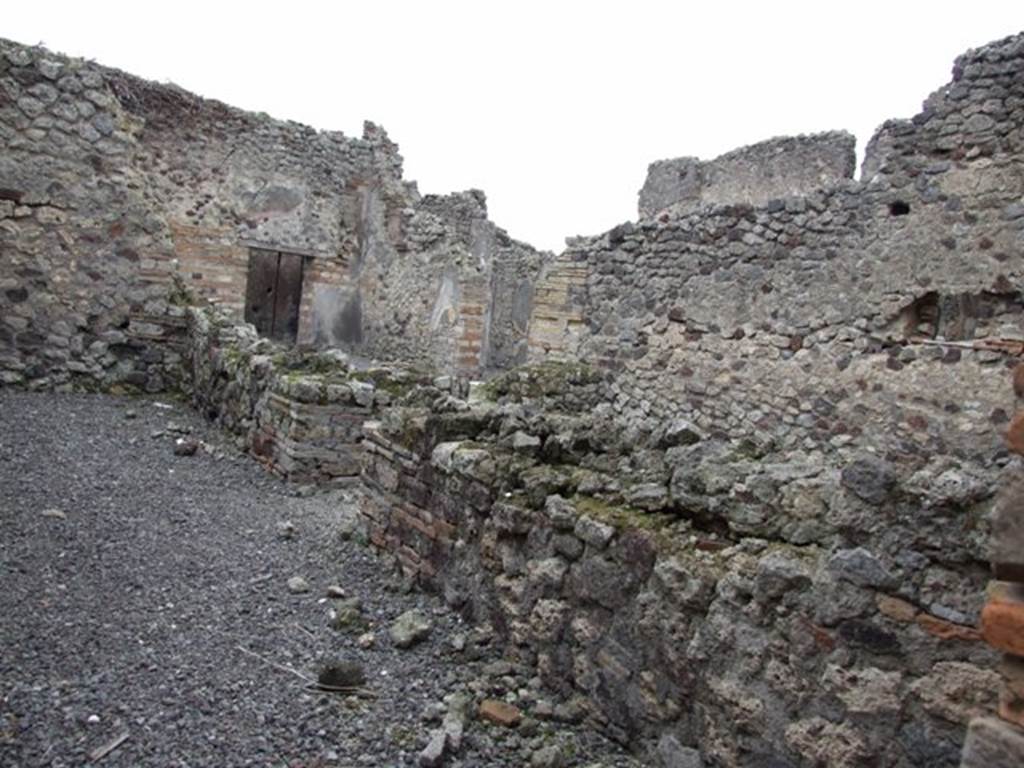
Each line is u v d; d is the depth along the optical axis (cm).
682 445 367
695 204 1291
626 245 1007
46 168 889
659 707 292
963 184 739
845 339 813
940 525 223
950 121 746
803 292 845
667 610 292
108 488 572
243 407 766
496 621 380
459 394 810
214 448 731
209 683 324
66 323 906
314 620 396
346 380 695
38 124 884
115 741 278
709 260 924
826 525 261
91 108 909
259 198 1538
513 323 2009
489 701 326
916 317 779
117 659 334
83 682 313
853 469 243
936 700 221
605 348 1026
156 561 449
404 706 322
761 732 256
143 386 944
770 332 872
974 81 732
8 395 841
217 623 381
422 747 294
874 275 793
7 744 268
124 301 934
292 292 1659
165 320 952
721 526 300
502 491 384
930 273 759
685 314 947
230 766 271
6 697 294
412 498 459
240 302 1534
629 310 1004
